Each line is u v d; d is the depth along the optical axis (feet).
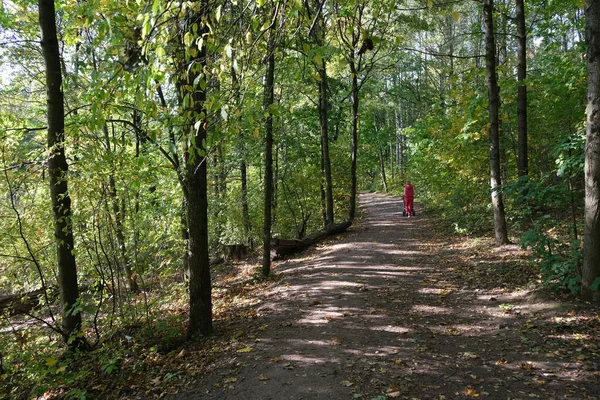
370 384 13.79
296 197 59.67
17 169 21.42
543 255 20.76
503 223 31.83
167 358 18.31
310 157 57.98
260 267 39.09
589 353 14.42
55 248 24.84
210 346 18.90
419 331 18.43
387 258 34.50
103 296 24.61
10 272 25.23
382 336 18.08
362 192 158.61
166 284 32.68
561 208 33.45
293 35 9.14
